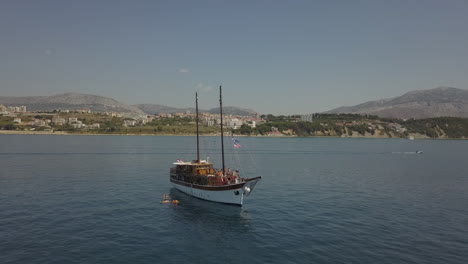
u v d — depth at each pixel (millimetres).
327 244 39469
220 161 142250
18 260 33719
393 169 117750
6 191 67438
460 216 52719
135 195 66062
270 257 35656
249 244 39438
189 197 65000
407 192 72438
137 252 36594
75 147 194875
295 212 53844
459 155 191000
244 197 65250
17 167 105812
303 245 39125
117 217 49906
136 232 43250
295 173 103750
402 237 42219
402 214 53344
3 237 40156
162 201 60844
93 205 56938
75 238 40375
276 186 78312
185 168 69062
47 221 47031
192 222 48094
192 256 35844
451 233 44188
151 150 188125
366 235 42750
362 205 59156
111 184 78250
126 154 161625
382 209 56406
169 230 44344
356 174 102688
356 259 35125
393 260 35000
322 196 66750
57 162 122062
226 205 58062
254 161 143000
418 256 36219
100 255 35438
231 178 61781
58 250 36500
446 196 68438
